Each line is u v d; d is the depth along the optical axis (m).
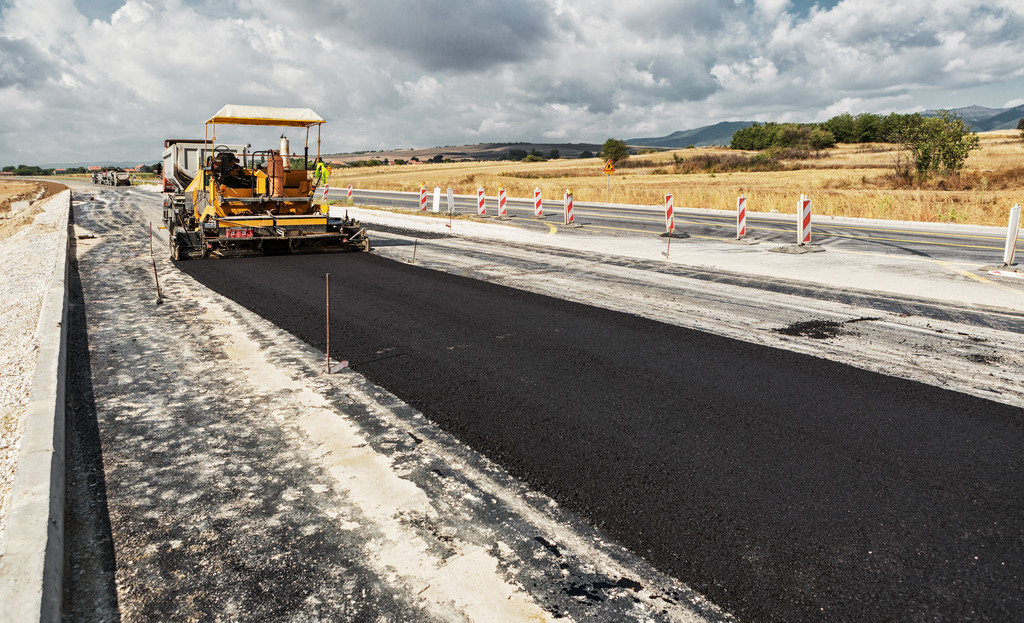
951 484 3.83
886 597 2.82
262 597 2.79
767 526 3.37
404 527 3.34
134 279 10.37
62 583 2.87
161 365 5.98
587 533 3.31
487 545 3.19
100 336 6.94
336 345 6.67
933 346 6.73
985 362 6.18
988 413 4.91
